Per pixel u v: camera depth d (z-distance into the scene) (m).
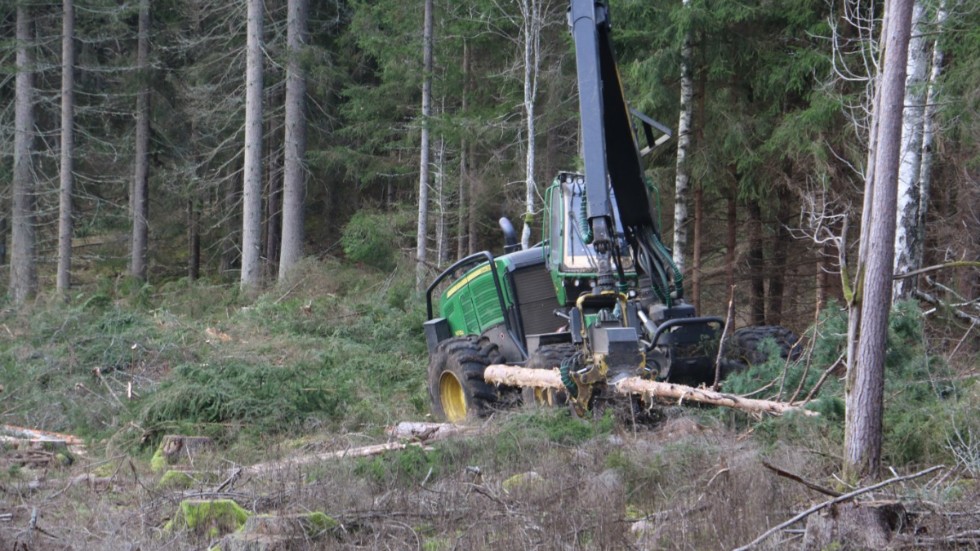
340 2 41.75
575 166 29.14
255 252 35.12
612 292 12.35
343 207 44.78
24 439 14.25
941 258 22.86
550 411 12.52
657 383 11.59
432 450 11.94
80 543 8.99
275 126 43.91
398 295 28.70
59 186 43.56
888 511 7.82
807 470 9.41
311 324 25.05
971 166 20.78
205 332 23.42
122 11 41.41
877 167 8.95
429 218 35.47
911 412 10.94
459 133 30.09
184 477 11.44
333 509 9.46
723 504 8.45
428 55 30.69
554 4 31.59
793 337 13.94
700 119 24.42
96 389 17.84
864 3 22.52
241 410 14.62
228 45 42.41
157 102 44.12
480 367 14.90
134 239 43.12
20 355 19.83
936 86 17.52
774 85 23.31
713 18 22.56
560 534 8.15
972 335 19.48
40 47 42.81
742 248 26.64
